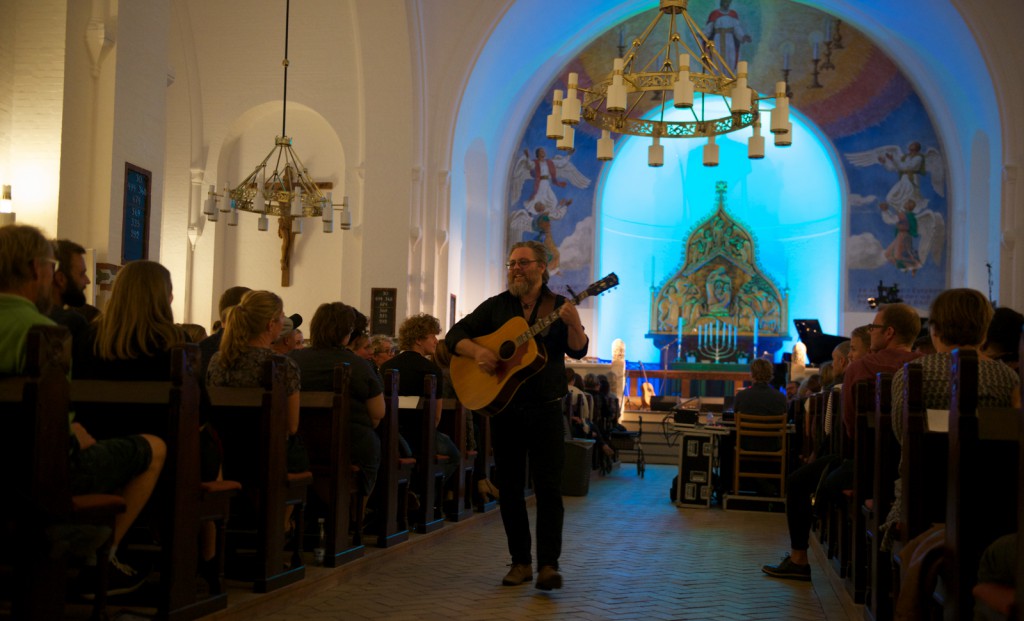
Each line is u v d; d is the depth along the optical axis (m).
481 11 19.55
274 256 20.62
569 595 5.98
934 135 22.81
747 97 11.04
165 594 4.27
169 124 20.50
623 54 23.62
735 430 12.02
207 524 4.91
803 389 12.43
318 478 6.21
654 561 7.64
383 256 19.31
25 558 3.45
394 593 5.81
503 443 6.26
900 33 21.73
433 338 8.45
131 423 4.46
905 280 22.91
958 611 3.20
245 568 5.55
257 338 5.40
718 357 24.94
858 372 6.11
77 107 11.34
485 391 6.00
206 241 20.50
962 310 4.36
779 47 23.34
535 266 6.19
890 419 4.95
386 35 19.09
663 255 25.98
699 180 25.69
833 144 23.28
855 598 5.57
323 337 6.39
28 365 3.41
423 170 19.48
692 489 12.09
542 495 6.14
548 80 23.91
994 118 19.73
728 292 25.23
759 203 25.50
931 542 3.60
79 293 4.96
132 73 11.73
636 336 25.73
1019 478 2.62
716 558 7.98
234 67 20.38
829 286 24.19
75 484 3.75
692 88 10.98
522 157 24.31
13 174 11.13
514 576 6.20
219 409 5.33
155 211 12.32
